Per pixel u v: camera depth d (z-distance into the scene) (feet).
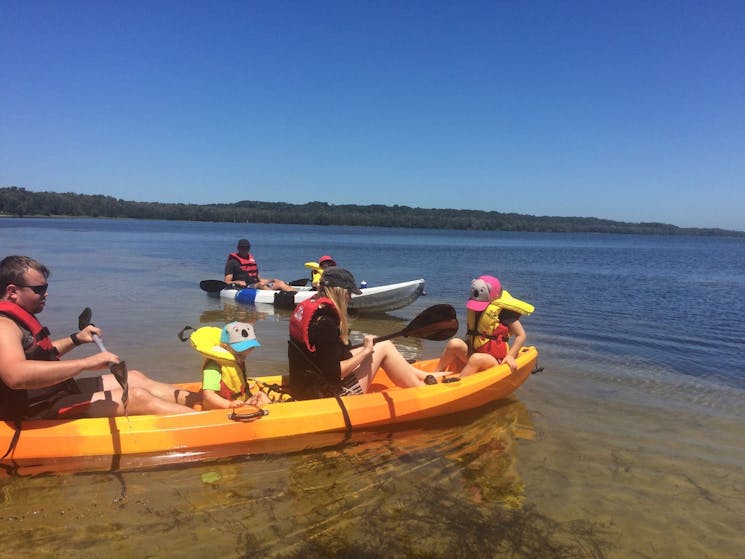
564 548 9.17
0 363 9.96
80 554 8.48
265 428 12.70
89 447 11.48
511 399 17.16
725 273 72.02
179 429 12.07
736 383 19.45
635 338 27.02
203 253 90.79
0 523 9.28
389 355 15.19
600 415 15.90
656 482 11.73
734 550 9.31
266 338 26.03
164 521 9.49
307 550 8.80
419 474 11.72
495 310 16.78
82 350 22.29
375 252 110.73
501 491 11.07
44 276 11.13
